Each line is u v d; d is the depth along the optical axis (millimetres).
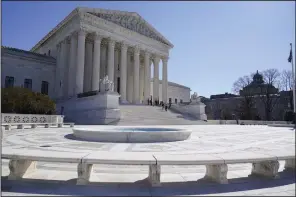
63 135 18531
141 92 67875
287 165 8656
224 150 11922
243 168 9086
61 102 48125
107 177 7562
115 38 53594
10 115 26484
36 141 14727
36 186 6539
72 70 49062
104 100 37188
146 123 37312
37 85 53781
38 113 30656
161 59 68375
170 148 12234
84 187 6492
